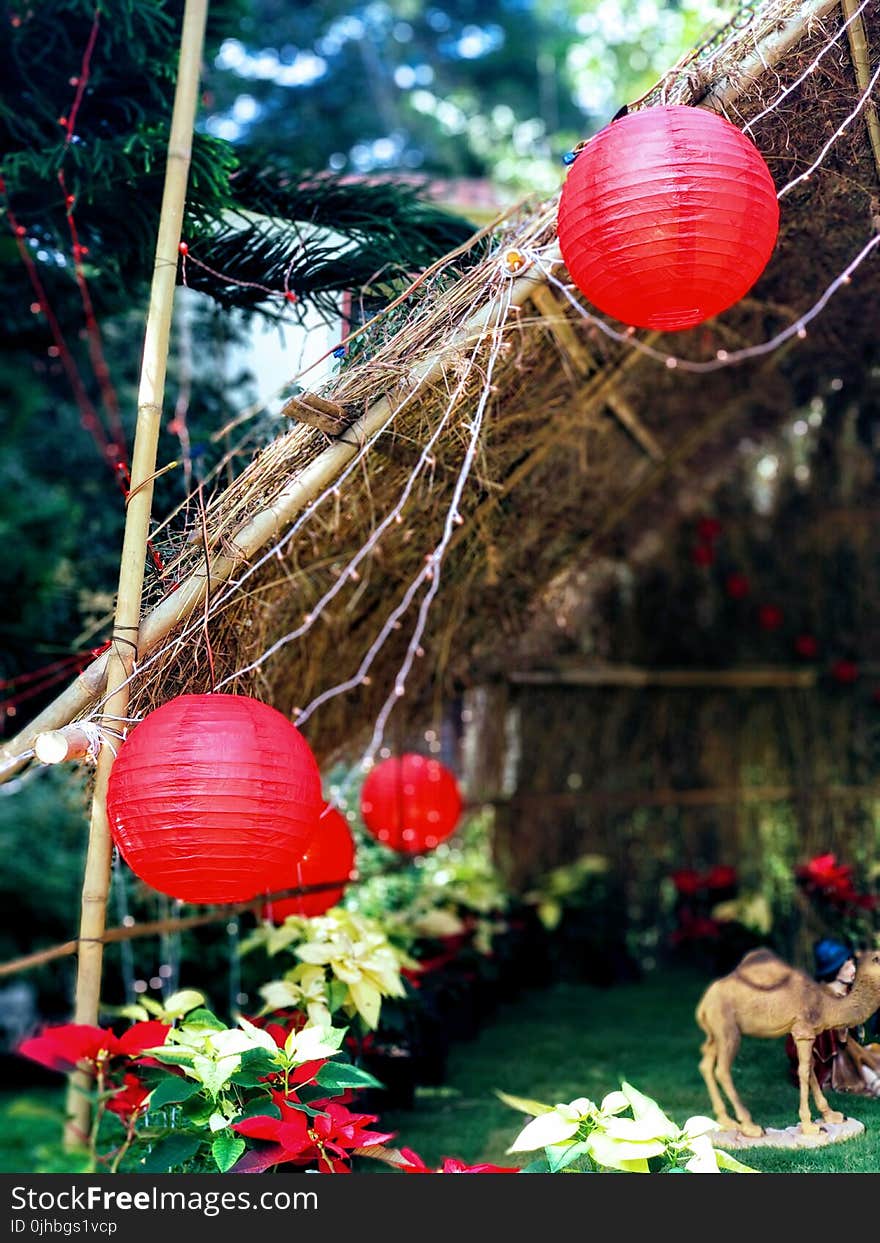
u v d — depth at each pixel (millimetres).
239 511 2441
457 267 2816
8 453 5285
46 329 4395
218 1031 2205
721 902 4543
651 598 5211
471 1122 2969
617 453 4004
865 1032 2984
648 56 9414
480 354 2543
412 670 3814
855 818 4707
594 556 4570
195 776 2045
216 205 3041
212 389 4098
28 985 6133
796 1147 2438
